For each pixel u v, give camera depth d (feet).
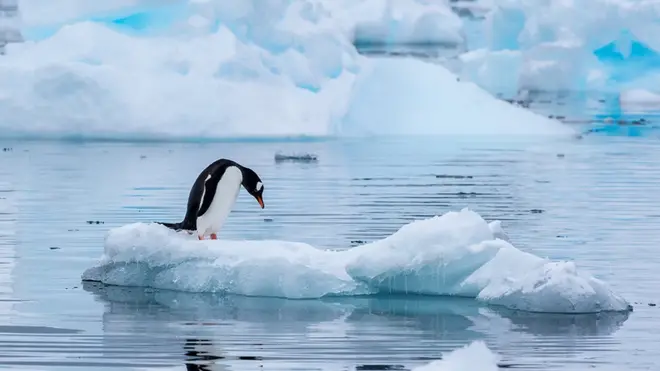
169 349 51.65
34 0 190.70
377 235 84.74
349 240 82.28
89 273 68.64
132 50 177.58
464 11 285.43
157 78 174.29
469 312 59.82
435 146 166.20
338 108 179.42
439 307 61.05
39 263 73.77
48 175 126.62
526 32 255.91
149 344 52.65
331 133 177.27
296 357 50.24
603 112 231.50
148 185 117.08
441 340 53.47
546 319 58.13
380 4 242.37
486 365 48.37
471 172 132.26
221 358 49.98
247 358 50.06
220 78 176.35
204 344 52.65
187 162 140.77
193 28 180.24
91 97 171.73
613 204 104.22
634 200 107.14
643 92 245.24
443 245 63.72
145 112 171.22
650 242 82.02
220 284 64.90
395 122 184.65
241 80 177.47
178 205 102.01
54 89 171.83
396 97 188.85
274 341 53.26
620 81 260.01
